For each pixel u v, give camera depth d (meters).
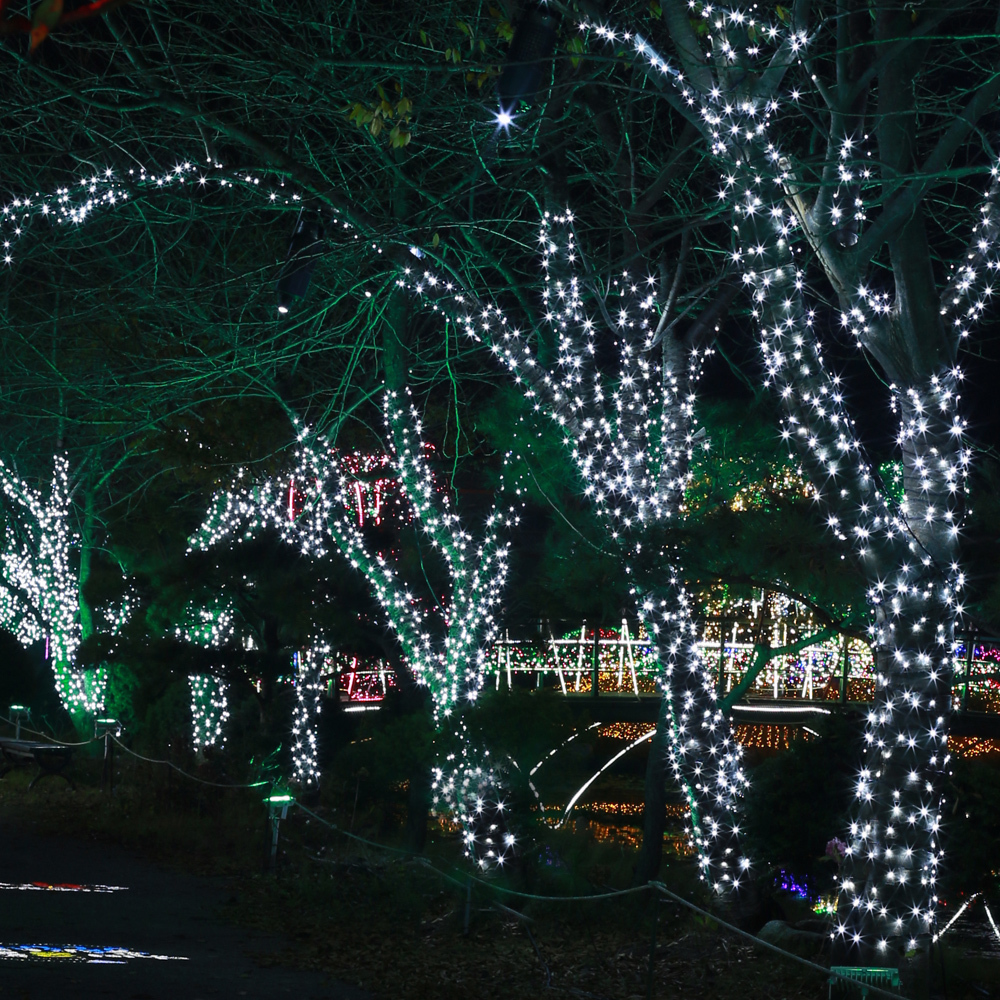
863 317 8.51
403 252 10.67
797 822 11.55
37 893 10.65
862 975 8.12
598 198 12.90
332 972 8.84
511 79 7.51
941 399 8.66
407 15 12.41
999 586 7.95
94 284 14.55
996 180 8.67
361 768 13.48
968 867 10.68
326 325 13.97
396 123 9.49
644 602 10.63
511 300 14.38
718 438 11.12
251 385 13.83
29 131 13.21
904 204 8.37
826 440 8.40
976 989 9.10
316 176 11.49
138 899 10.88
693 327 12.06
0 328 13.25
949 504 8.64
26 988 7.03
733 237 10.72
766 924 10.69
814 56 8.67
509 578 13.70
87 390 14.27
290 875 12.55
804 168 9.02
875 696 8.93
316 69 10.83
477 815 12.30
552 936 10.71
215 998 7.44
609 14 10.18
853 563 8.32
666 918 11.21
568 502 11.44
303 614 14.84
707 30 8.95
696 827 11.51
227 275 14.20
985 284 8.77
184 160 13.59
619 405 11.57
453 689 13.24
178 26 12.68
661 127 13.80
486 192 11.40
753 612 12.38
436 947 10.09
